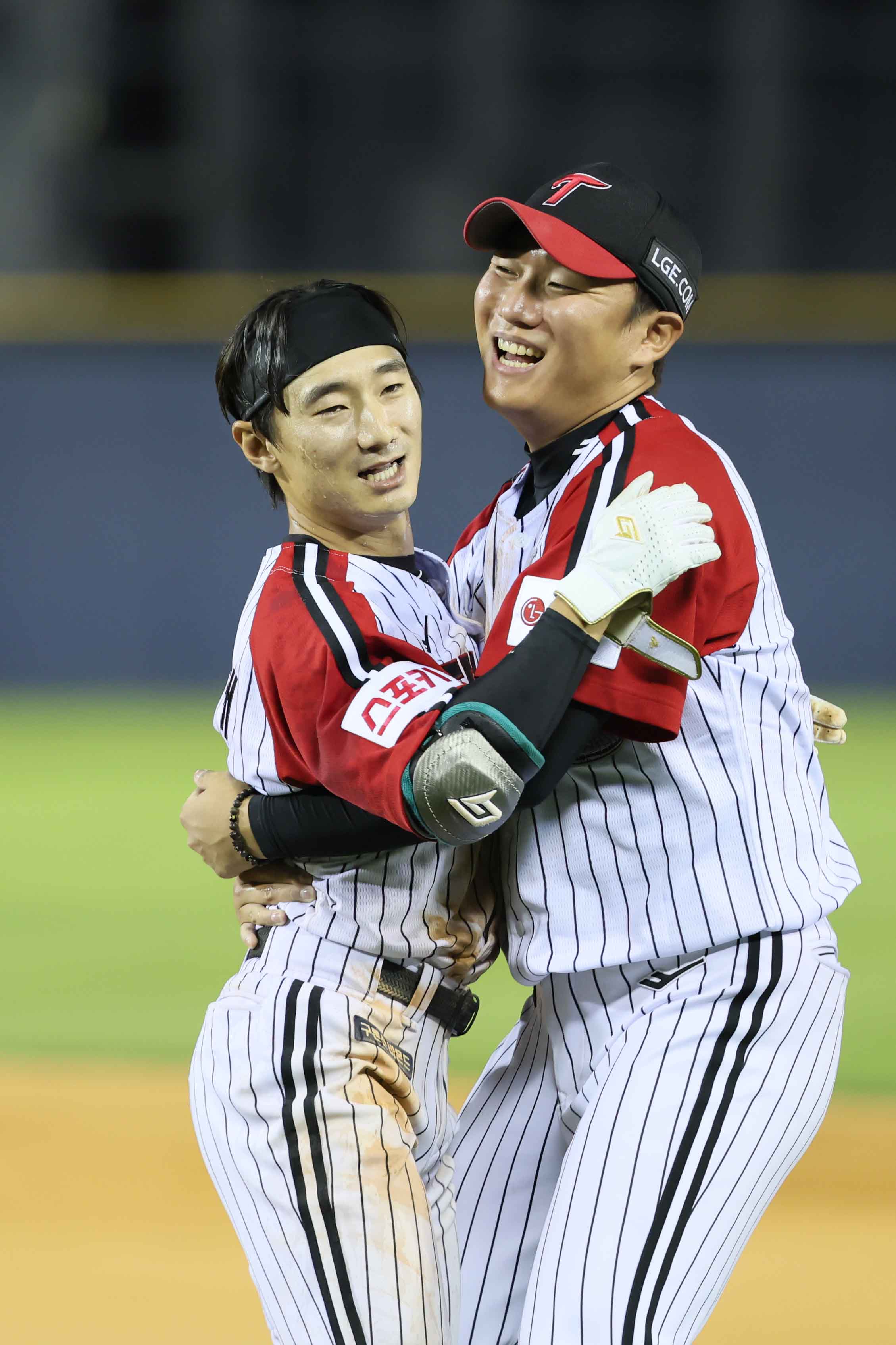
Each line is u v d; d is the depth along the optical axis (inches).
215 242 2345.0
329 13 2308.1
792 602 1775.3
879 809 1288.1
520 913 321.4
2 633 1855.3
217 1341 434.0
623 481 307.0
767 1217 536.4
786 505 1769.2
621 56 2305.6
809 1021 303.6
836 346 1743.4
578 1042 323.0
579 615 281.3
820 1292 470.9
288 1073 297.1
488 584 356.8
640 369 340.8
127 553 1825.8
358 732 286.2
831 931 321.4
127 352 1797.5
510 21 2306.8
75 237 2342.5
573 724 292.8
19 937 944.3
